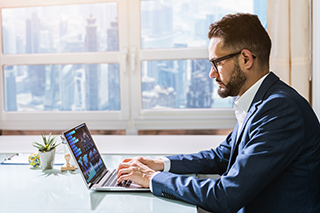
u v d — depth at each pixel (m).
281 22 1.84
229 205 0.87
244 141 0.97
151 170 1.10
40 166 1.32
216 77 1.09
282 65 1.86
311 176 0.93
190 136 1.97
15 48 2.21
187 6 2.09
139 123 2.19
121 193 1.02
